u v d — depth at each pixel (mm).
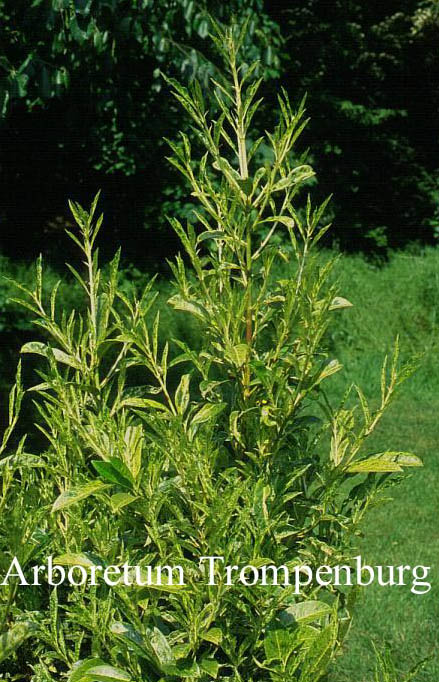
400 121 12805
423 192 12188
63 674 1475
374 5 13117
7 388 6910
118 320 1674
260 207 1638
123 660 1432
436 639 3930
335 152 11562
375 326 9844
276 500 1526
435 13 12641
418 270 10805
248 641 1431
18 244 10289
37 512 1538
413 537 5160
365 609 4133
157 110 9742
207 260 1667
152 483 1443
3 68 6172
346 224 11516
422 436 7375
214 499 1393
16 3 6109
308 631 1406
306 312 1565
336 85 12414
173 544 1474
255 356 1636
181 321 8383
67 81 6668
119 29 6773
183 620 1412
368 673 3635
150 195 10469
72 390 1666
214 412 1495
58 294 8938
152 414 1499
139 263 10164
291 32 12086
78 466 1650
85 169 10656
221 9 7812
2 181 10469
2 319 7938
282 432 1612
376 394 8602
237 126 1626
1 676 1525
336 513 1625
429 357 9305
